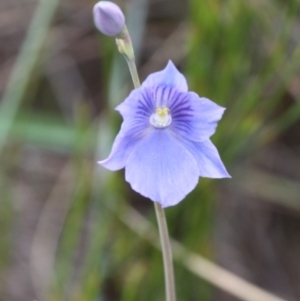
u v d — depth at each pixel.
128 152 0.24
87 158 0.34
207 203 0.33
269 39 0.35
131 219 0.33
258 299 0.32
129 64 0.24
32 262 0.37
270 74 0.33
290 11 0.32
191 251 0.33
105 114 0.34
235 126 0.32
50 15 0.33
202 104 0.24
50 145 0.36
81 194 0.32
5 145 0.36
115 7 0.23
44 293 0.36
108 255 0.33
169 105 0.25
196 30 0.33
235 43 0.33
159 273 0.33
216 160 0.24
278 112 0.36
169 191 0.24
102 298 0.33
